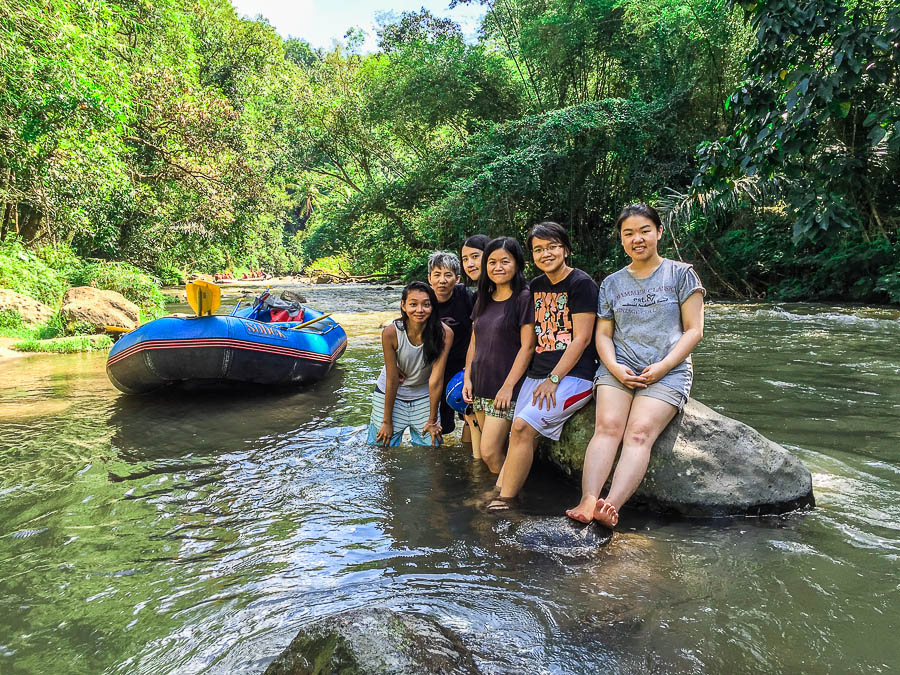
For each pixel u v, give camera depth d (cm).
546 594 196
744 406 415
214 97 1562
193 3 2080
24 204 1238
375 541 240
